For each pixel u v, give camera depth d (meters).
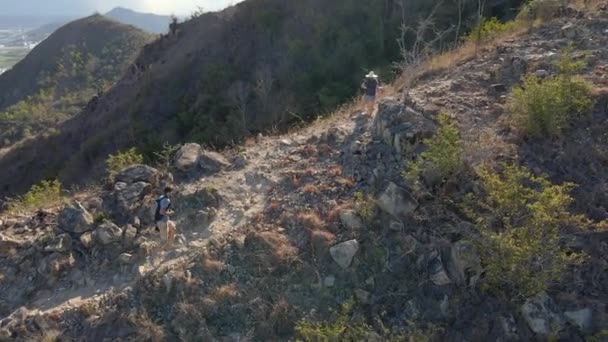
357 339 6.13
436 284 6.62
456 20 22.34
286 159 9.39
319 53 25.67
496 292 6.27
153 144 22.89
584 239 6.55
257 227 7.74
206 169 9.43
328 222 7.58
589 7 12.09
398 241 7.14
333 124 10.71
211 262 7.17
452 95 9.69
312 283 6.95
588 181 7.28
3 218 9.05
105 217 8.16
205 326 6.55
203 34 34.31
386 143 8.70
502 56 10.97
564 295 6.14
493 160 7.64
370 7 26.58
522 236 6.02
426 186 7.50
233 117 21.92
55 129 36.94
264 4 31.72
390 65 20.06
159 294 6.90
